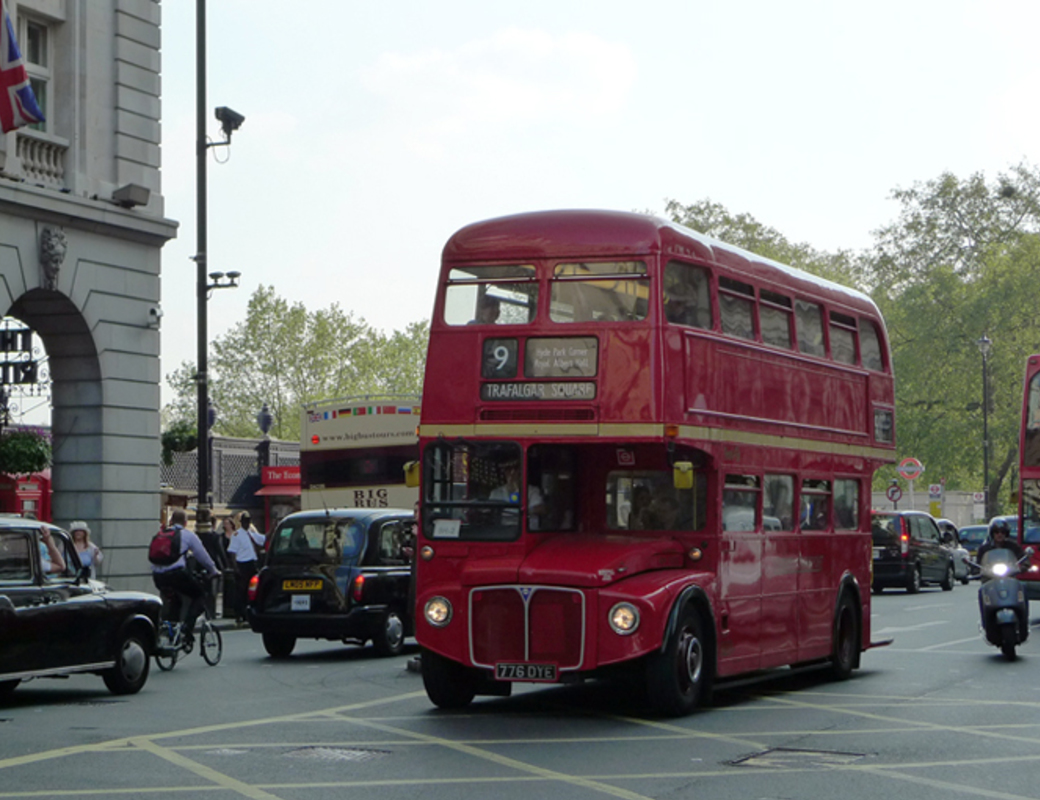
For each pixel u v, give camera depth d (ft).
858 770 34.55
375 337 294.87
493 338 45.75
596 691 52.75
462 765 34.94
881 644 61.62
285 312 288.92
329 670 61.77
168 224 97.35
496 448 45.39
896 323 251.60
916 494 250.37
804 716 45.14
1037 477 87.25
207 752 36.88
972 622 90.68
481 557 45.16
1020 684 55.62
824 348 56.95
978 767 35.09
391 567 69.31
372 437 101.55
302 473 102.99
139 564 95.30
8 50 81.25
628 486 47.42
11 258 85.66
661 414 43.96
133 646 52.16
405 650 72.18
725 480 47.37
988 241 256.93
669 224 45.93
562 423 44.73
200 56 95.71
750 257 51.08
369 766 34.76
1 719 44.27
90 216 90.68
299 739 39.52
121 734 40.55
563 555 44.29
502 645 43.96
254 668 62.90
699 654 45.60
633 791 31.48
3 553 47.93
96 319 92.32
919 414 243.81
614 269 44.98
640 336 44.34
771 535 51.06
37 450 86.69
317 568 67.87
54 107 91.30
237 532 95.09
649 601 43.09
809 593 54.39
